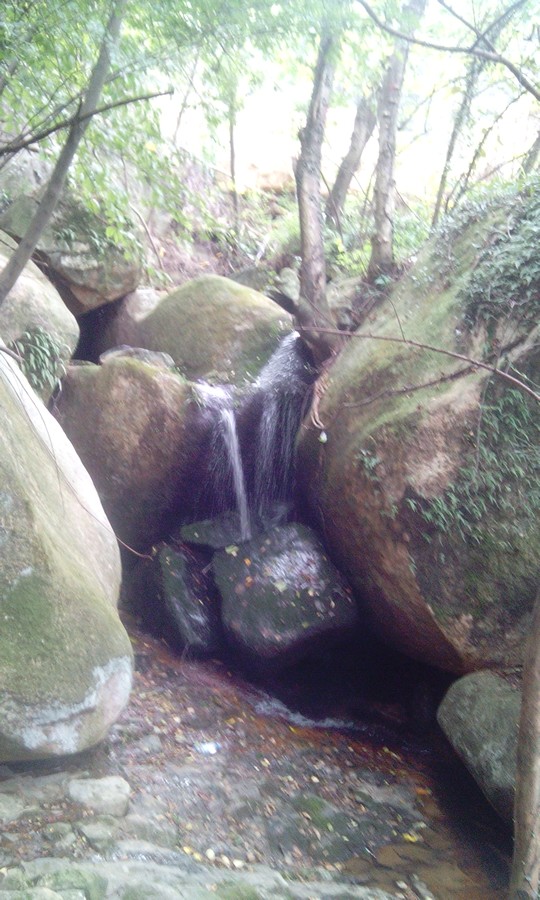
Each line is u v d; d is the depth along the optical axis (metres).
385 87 7.26
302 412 6.57
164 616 5.80
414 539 4.84
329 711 5.63
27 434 4.28
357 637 5.90
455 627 4.74
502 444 4.69
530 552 4.64
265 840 3.84
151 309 7.68
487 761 4.18
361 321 7.15
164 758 4.29
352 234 9.26
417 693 5.64
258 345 7.20
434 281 5.90
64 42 4.34
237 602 5.71
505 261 5.00
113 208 5.35
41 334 5.74
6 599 3.43
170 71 4.77
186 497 6.40
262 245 10.16
